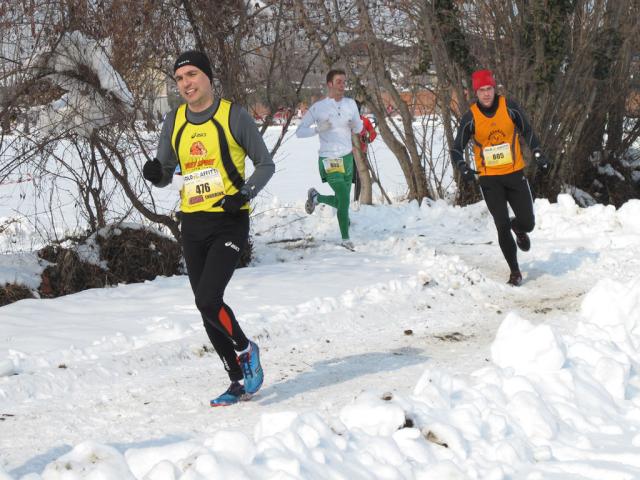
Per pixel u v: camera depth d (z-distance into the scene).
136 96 12.72
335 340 9.60
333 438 5.44
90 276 12.70
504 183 12.41
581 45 22.11
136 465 5.20
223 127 7.01
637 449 5.80
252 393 7.34
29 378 7.64
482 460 5.46
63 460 4.86
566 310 11.01
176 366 8.60
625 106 24.91
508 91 22.06
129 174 13.91
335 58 21.03
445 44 21.86
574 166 24.42
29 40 11.71
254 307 10.75
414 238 16.33
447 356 8.86
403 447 5.52
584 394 6.75
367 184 23.03
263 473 4.86
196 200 7.09
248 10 14.68
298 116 16.98
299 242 16.91
